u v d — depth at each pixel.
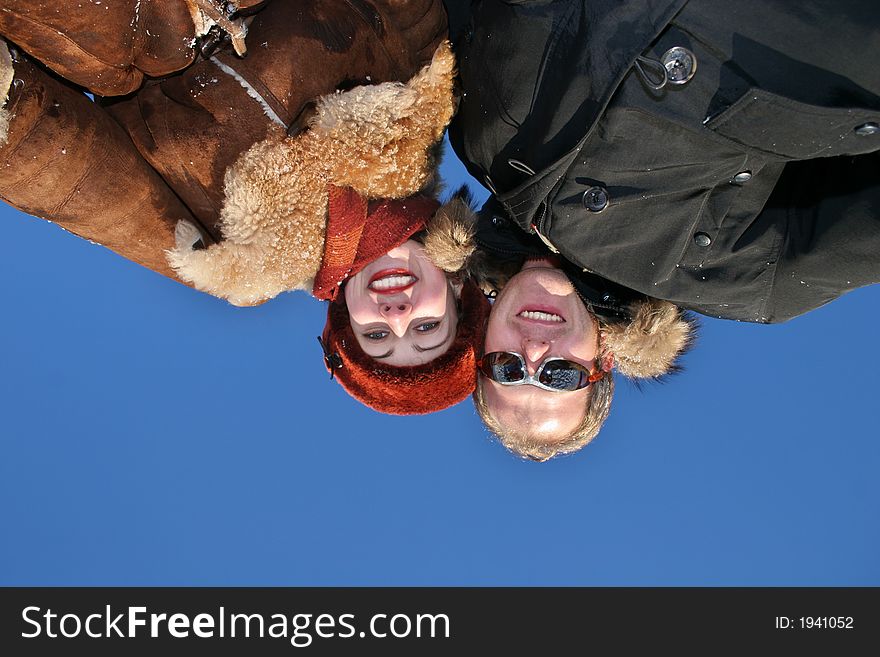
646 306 1.41
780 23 1.17
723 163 1.25
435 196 1.41
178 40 1.15
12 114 1.14
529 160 1.28
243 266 1.25
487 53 1.28
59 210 1.21
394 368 1.45
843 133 1.21
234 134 1.23
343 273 1.33
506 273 1.48
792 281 1.39
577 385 1.44
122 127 1.26
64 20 1.09
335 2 1.26
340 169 1.25
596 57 1.20
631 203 1.29
